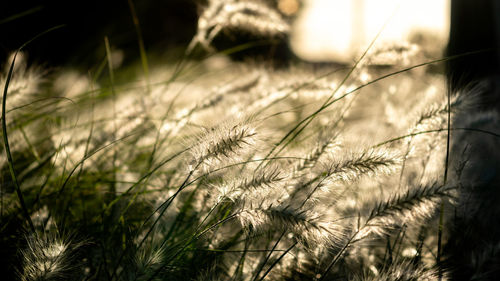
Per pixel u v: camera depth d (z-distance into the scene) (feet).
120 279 3.47
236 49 5.31
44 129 4.68
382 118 4.75
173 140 4.33
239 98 4.48
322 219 3.28
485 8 6.03
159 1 11.16
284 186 3.46
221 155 3.37
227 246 3.70
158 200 3.76
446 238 3.95
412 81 5.61
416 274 3.35
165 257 3.43
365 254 3.72
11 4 9.04
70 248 3.43
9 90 4.11
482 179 4.24
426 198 3.35
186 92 5.09
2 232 3.70
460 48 6.11
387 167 3.38
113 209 3.86
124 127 4.30
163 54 9.85
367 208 3.54
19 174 4.11
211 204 3.65
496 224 4.11
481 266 3.44
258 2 5.13
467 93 3.79
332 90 4.43
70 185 4.05
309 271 3.65
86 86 5.57
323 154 3.68
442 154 3.98
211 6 5.22
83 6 11.24
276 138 4.12
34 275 3.27
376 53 4.26
